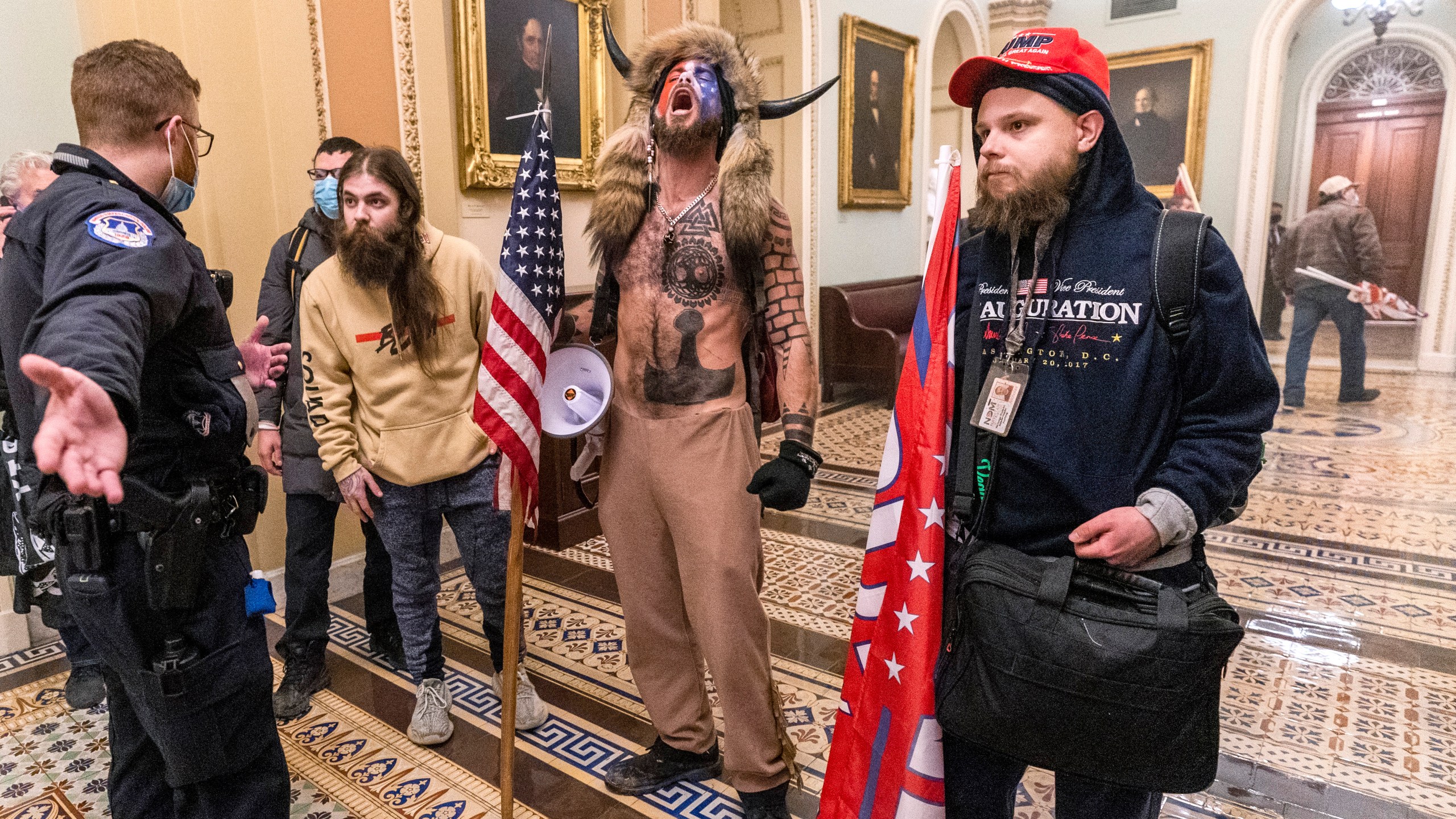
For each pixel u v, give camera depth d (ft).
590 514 13.34
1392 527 13.46
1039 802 6.79
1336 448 18.43
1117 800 4.01
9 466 7.38
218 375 4.78
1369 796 6.84
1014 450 4.00
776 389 6.30
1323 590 11.06
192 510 4.50
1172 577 3.92
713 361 5.98
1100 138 3.87
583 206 15.78
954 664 4.00
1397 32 32.58
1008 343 4.06
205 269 4.73
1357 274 22.22
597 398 6.20
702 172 5.91
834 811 4.57
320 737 7.89
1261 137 28.45
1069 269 3.92
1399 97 33.76
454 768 7.36
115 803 5.32
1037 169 3.81
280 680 8.95
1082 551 3.72
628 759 7.28
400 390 7.20
